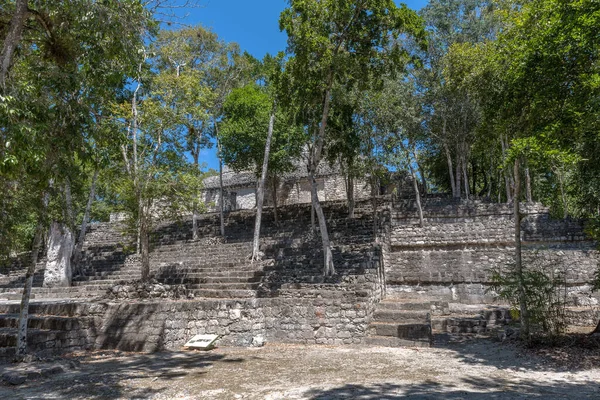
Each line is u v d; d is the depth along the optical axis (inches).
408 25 549.0
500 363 338.6
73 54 338.6
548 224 677.9
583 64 339.6
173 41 697.0
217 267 686.5
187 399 244.7
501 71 394.9
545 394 243.9
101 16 308.0
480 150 478.3
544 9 342.3
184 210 604.1
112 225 1127.6
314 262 627.8
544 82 355.6
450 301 626.8
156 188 556.1
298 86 593.9
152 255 863.1
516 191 407.8
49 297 663.8
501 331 447.5
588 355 346.9
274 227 906.7
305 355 384.8
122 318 433.4
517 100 384.8
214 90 966.4
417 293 643.5
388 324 446.0
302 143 867.4
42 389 272.4
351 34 566.6
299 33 537.6
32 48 368.8
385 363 344.5
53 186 383.6
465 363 341.4
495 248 682.2
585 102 335.3
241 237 881.5
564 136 362.3
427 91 875.4
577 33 315.9
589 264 584.1
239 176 1305.4
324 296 489.1
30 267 370.9
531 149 338.3
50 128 307.1
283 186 1233.4
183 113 589.9
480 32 854.5
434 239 713.0
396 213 840.3
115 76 335.6
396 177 979.9
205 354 394.3
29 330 406.0
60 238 726.5
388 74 764.6
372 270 562.9
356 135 730.8
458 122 870.4
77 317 438.6
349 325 446.3
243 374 307.0
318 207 578.6
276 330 466.6
